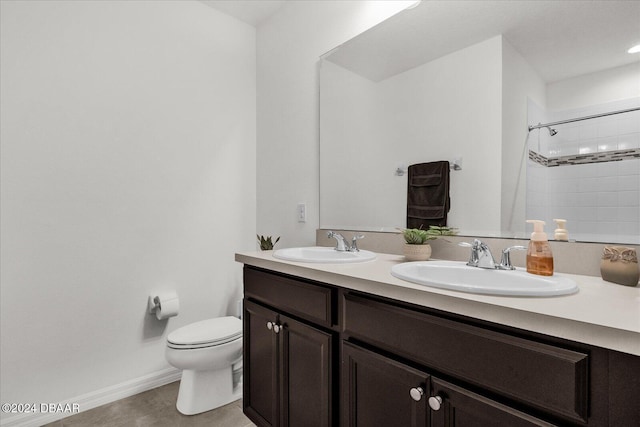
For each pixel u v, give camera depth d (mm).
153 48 2039
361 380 1011
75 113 1769
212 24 2299
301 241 2121
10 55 1595
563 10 1152
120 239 1915
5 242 1585
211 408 1778
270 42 2383
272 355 1399
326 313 1135
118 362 1906
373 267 1212
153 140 2035
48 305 1694
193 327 1863
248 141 2477
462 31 1396
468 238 1353
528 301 731
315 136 2029
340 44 1870
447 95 1438
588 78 1099
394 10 1629
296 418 1278
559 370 623
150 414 1739
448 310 789
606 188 1062
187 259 2176
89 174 1813
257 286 1497
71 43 1759
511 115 1258
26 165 1635
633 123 1015
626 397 562
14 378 1604
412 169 1551
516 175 1241
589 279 993
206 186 2260
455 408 781
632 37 1024
